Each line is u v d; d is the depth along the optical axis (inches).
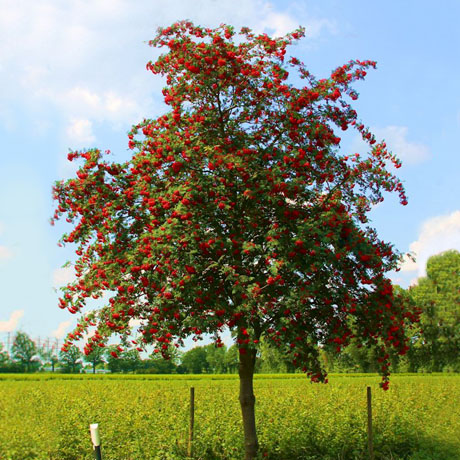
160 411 615.5
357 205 427.2
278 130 406.3
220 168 371.6
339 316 405.7
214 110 410.3
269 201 374.3
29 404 722.8
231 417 527.2
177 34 405.4
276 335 373.4
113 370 2967.5
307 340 424.5
